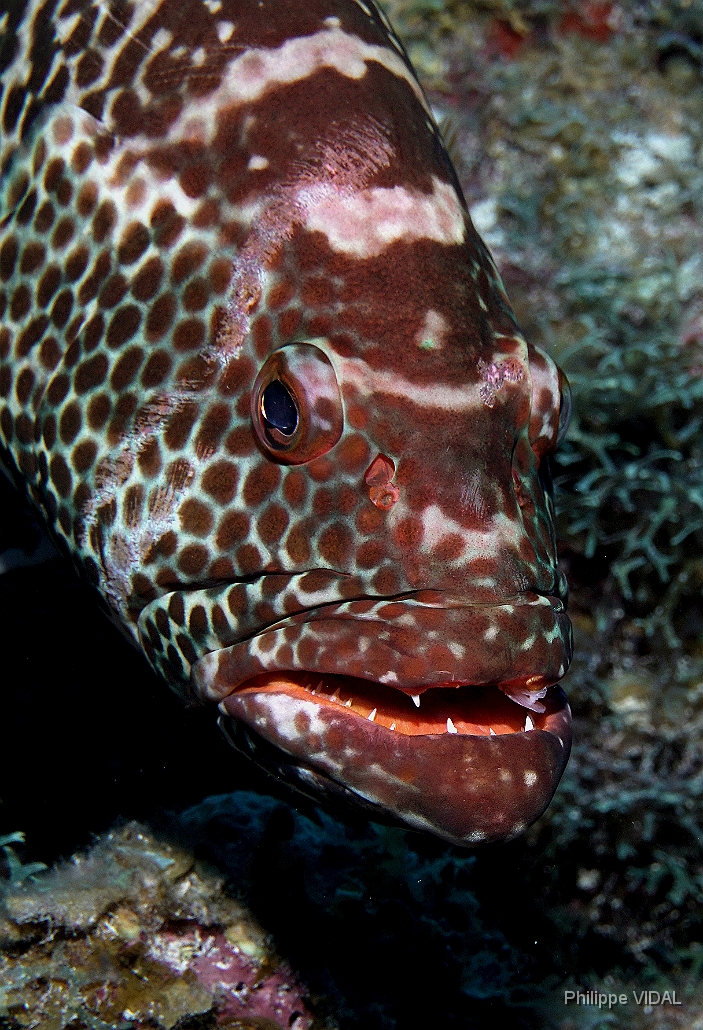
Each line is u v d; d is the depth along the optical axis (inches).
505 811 18.5
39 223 21.3
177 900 23.5
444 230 20.0
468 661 18.6
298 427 19.1
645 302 32.3
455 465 19.1
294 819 24.7
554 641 19.2
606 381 29.5
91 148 20.9
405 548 18.9
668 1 34.5
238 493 19.6
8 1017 22.3
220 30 20.7
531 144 35.0
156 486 20.0
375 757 18.5
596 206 34.9
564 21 34.9
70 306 20.9
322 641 18.9
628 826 27.3
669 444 29.8
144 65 20.9
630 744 28.8
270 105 20.1
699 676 29.1
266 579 19.4
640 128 35.2
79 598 23.5
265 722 19.0
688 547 29.1
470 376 19.4
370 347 19.3
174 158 20.4
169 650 20.4
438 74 35.5
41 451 21.0
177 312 20.1
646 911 27.4
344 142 19.9
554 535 20.4
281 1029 23.6
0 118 22.0
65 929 22.8
